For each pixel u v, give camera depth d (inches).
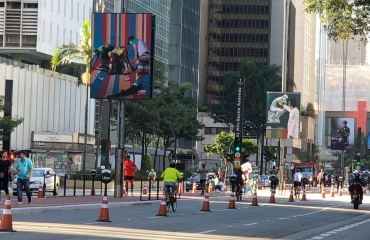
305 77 6820.9
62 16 3127.5
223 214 1152.2
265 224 966.4
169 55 4483.3
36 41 2913.4
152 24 1400.1
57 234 687.1
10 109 2191.2
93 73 1407.5
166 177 1160.2
